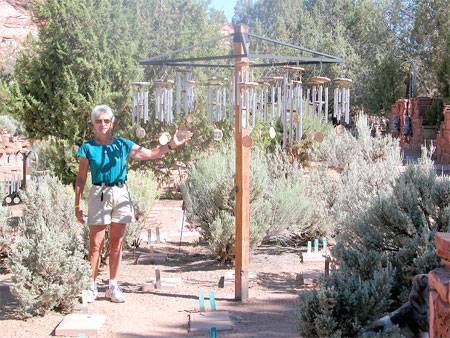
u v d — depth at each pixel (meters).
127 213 5.46
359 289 4.12
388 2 43.88
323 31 44.81
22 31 59.25
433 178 6.07
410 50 39.06
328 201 9.67
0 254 7.22
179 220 11.41
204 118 14.23
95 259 5.52
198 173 9.01
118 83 13.72
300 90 5.12
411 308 3.76
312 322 4.05
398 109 31.31
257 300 5.61
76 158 13.33
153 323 4.86
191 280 6.62
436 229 5.46
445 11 35.88
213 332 4.33
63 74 13.22
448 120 22.14
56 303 5.12
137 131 5.73
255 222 7.58
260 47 36.84
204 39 16.52
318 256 7.64
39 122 13.88
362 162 10.23
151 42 15.10
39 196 7.84
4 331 4.61
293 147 16.50
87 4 13.78
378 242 5.55
